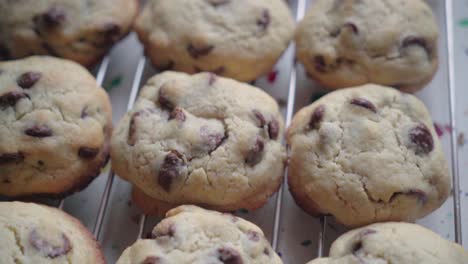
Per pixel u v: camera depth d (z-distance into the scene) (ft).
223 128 1.29
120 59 1.50
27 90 1.32
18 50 1.41
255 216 1.35
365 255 1.20
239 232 1.21
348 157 1.27
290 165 1.31
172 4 1.41
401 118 1.30
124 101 1.45
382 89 1.32
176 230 1.21
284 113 1.44
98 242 1.28
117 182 1.38
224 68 1.39
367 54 1.37
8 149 1.28
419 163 1.27
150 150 1.28
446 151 1.40
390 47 1.36
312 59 1.39
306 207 1.31
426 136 1.28
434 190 1.28
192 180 1.27
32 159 1.29
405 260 1.19
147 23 1.43
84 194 1.37
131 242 1.33
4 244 1.19
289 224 1.35
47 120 1.30
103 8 1.42
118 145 1.30
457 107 1.44
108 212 1.36
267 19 1.41
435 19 1.47
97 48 1.43
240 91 1.32
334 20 1.39
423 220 1.35
